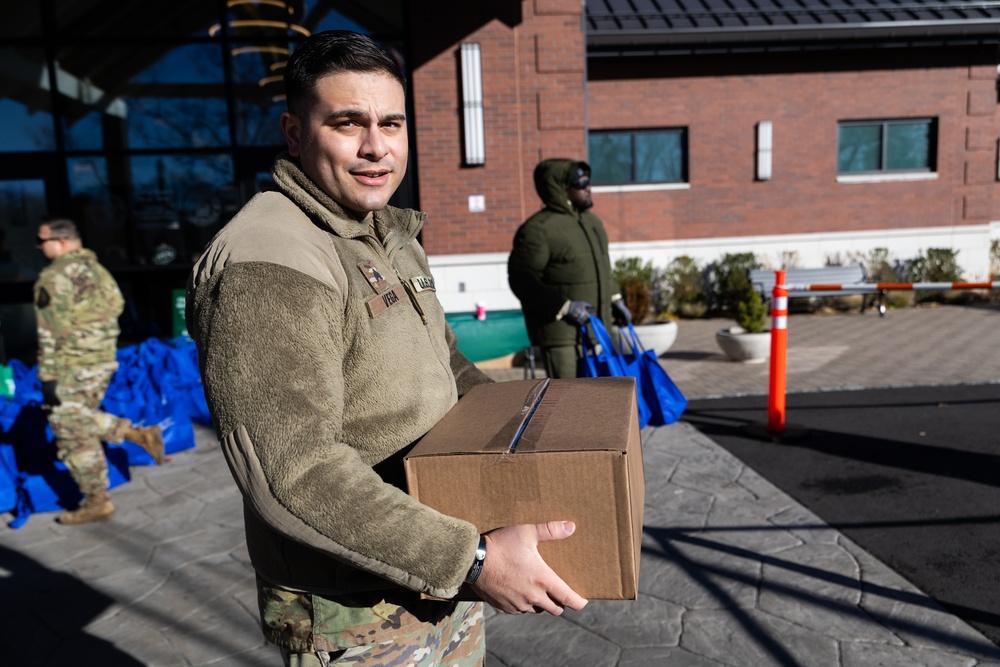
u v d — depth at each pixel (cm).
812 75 1272
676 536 366
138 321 907
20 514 433
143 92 927
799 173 1290
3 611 325
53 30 904
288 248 113
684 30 1177
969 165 1309
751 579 319
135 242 940
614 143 1278
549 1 930
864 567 325
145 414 541
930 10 1225
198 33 929
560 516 115
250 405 103
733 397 657
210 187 946
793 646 269
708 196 1284
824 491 418
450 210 952
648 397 403
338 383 112
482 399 149
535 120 947
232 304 105
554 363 419
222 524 414
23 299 928
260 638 297
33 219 923
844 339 958
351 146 121
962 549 338
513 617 304
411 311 135
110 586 345
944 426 537
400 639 133
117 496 466
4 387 526
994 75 1291
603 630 287
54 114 915
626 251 1284
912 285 530
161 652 288
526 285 418
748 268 1266
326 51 119
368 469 109
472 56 920
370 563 106
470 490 117
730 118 1270
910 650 263
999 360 778
